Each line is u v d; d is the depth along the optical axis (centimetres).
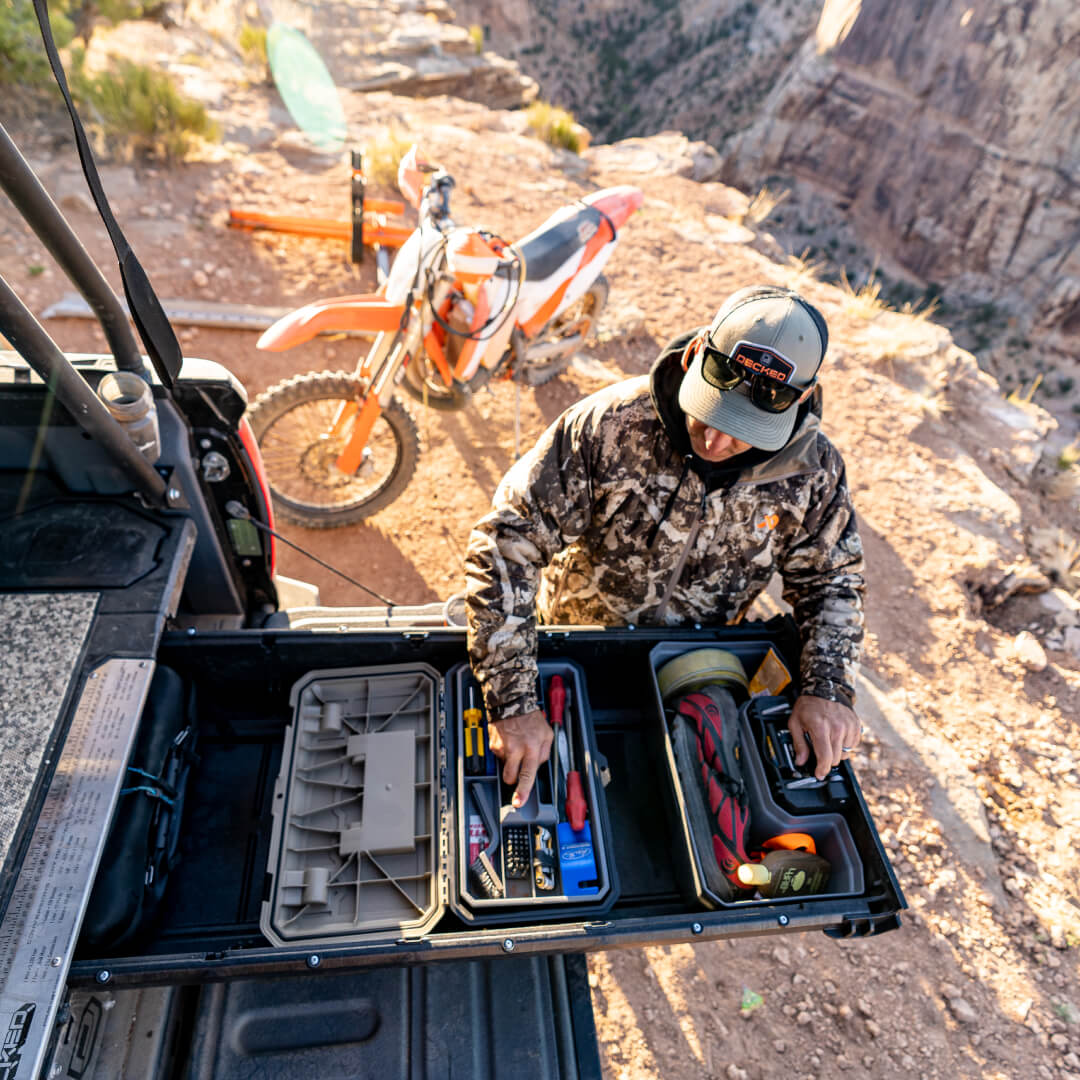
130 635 158
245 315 492
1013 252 5362
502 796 168
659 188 830
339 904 153
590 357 544
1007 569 448
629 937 141
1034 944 293
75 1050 144
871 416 545
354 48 1248
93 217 521
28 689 147
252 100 751
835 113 5794
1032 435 580
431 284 324
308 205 598
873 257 5972
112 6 791
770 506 176
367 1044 162
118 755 140
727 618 206
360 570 405
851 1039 264
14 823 130
